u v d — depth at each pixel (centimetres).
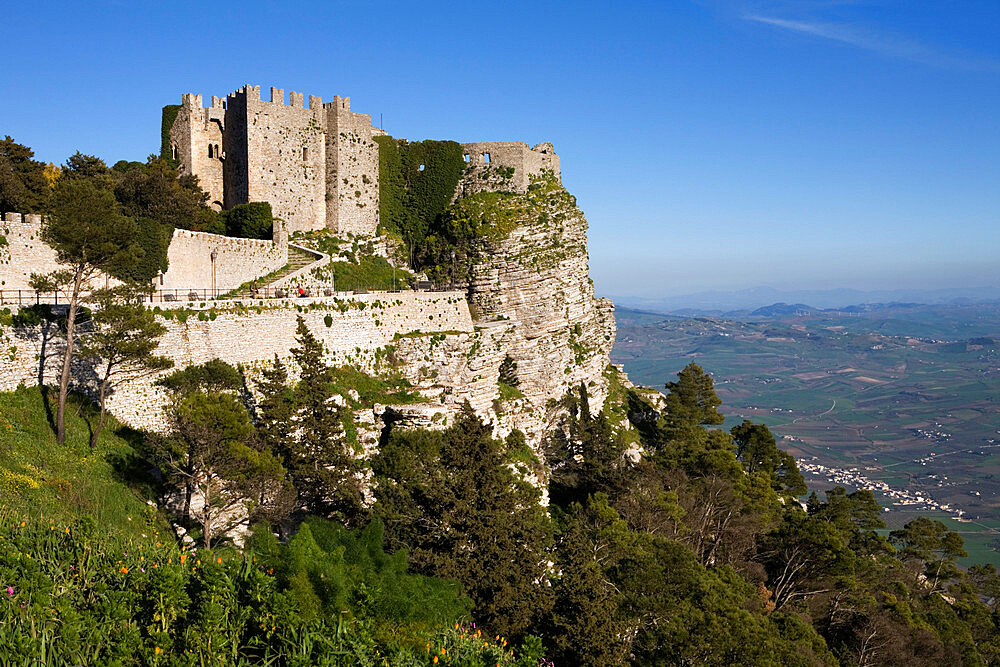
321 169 8681
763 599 5872
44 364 4722
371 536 4038
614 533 5203
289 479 4622
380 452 5947
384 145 9244
